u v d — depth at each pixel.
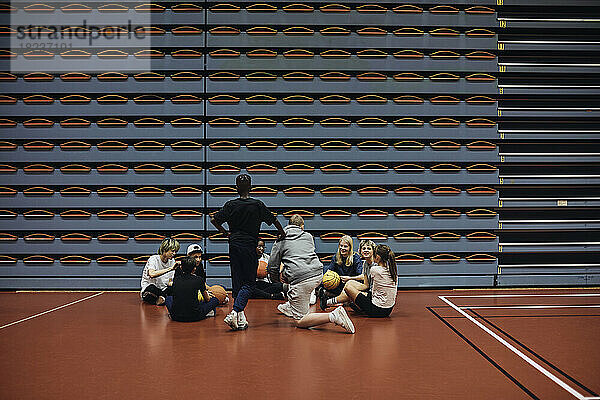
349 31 8.21
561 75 8.40
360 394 3.28
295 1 8.21
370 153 8.13
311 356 4.16
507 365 3.94
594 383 3.53
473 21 8.30
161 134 8.08
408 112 8.20
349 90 8.18
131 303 6.79
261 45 8.16
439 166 8.19
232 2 8.20
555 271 8.18
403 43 8.26
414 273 8.03
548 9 8.41
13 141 8.12
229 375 3.67
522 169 8.30
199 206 8.00
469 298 7.14
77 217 7.97
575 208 8.33
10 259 7.94
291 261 5.44
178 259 7.72
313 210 8.14
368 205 8.09
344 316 4.95
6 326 5.31
